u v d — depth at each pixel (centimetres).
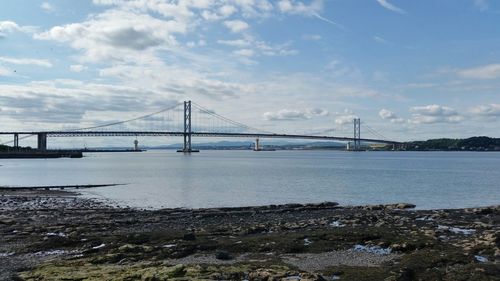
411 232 2762
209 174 9394
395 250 2355
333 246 2444
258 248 2395
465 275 1878
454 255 2164
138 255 2244
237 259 2208
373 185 6925
